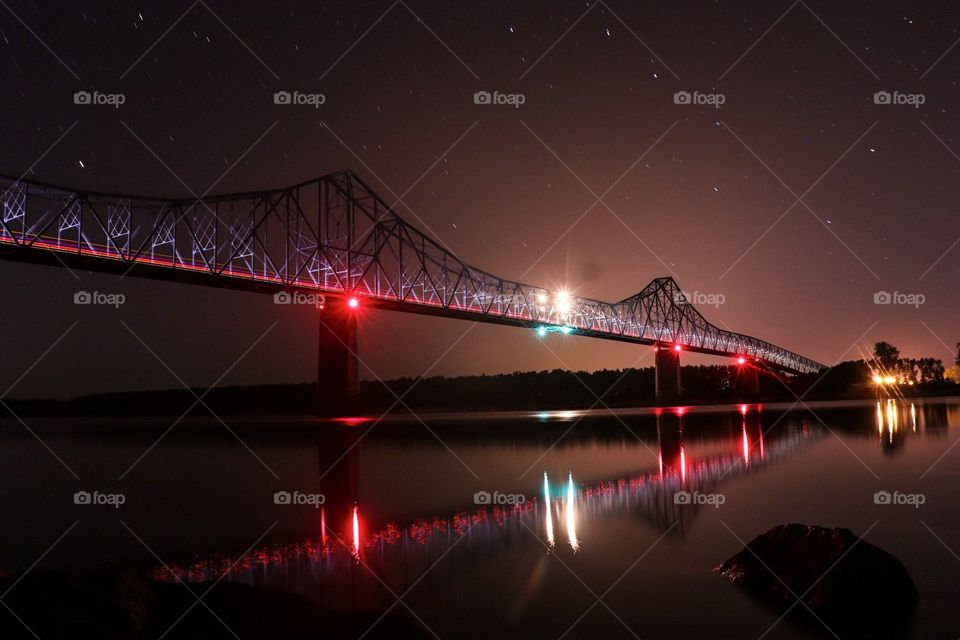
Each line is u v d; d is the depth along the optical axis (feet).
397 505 80.48
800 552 41.09
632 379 546.67
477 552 54.29
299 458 146.30
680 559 49.98
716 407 379.14
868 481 87.97
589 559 50.90
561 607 40.50
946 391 464.24
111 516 80.94
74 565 55.93
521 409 410.72
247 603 35.65
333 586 45.88
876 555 38.70
